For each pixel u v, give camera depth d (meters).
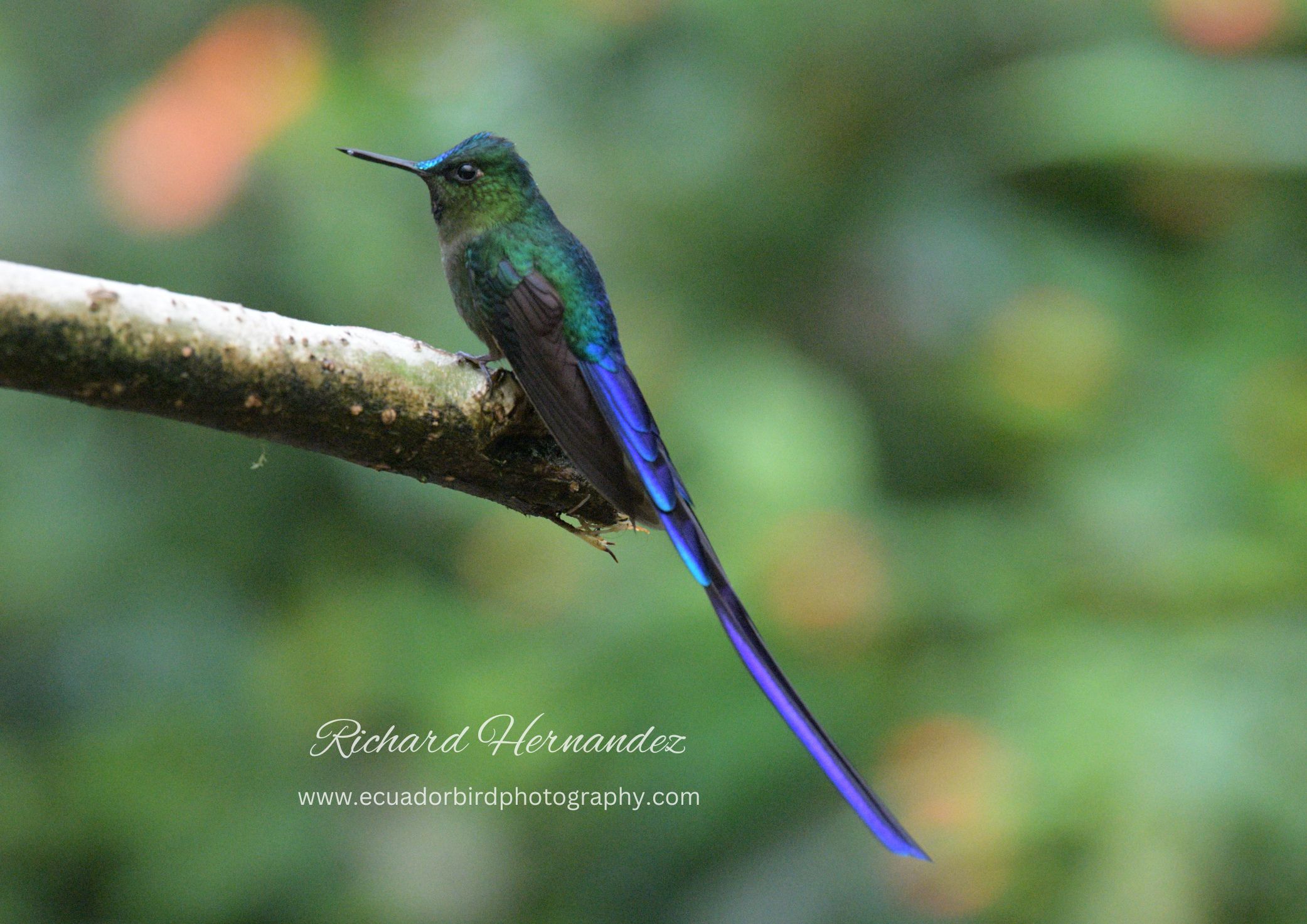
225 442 9.42
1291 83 8.99
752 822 8.07
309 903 9.43
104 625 9.56
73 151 9.25
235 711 9.80
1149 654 7.64
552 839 9.32
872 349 10.56
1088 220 9.98
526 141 10.03
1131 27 9.97
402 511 9.47
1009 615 8.15
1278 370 8.66
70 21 10.07
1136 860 6.84
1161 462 8.47
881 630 8.20
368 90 9.48
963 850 7.19
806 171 10.39
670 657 8.37
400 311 8.84
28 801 9.71
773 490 8.81
